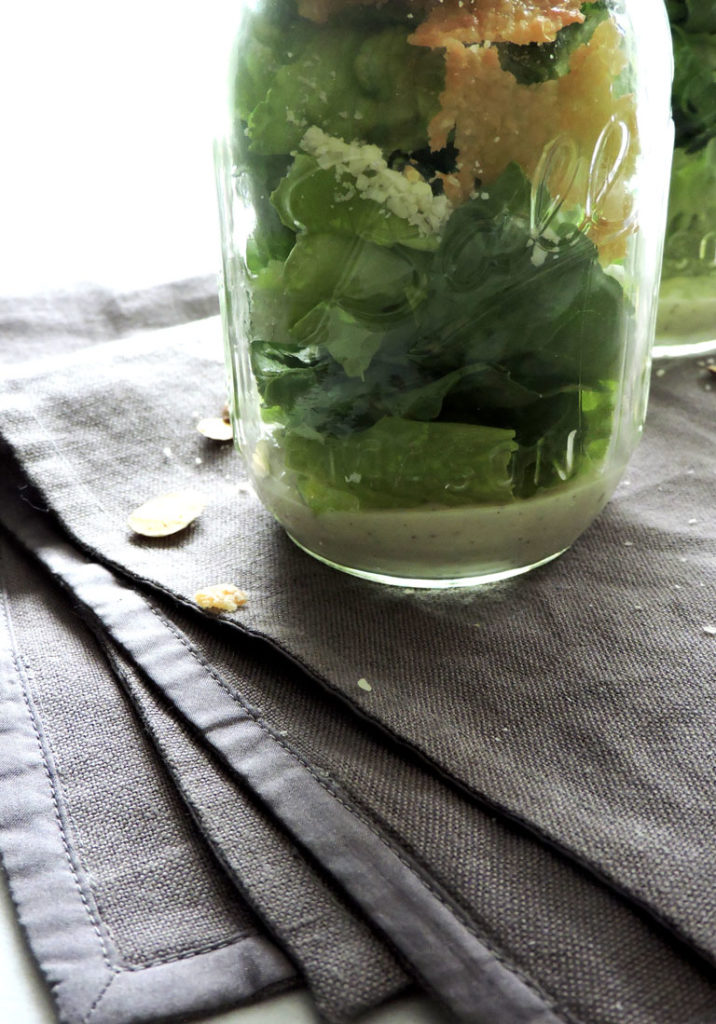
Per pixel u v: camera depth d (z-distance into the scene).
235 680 0.30
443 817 0.27
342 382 0.29
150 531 0.34
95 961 0.25
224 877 0.26
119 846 0.27
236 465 0.37
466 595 0.33
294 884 0.25
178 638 0.31
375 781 0.27
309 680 0.30
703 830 0.26
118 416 0.39
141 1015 0.24
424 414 0.29
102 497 0.36
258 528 0.35
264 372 0.30
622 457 0.32
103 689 0.30
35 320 0.45
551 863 0.26
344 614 0.32
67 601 0.33
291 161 0.28
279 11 0.28
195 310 0.47
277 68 0.28
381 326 0.28
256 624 0.31
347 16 0.27
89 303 0.46
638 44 0.29
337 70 0.27
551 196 0.28
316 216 0.28
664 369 0.42
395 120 0.27
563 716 0.29
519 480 0.30
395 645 0.31
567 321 0.29
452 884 0.25
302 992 0.25
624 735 0.28
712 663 0.30
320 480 0.31
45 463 0.37
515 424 0.30
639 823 0.26
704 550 0.34
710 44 0.36
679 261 0.40
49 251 0.56
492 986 0.24
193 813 0.27
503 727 0.28
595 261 0.29
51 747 0.29
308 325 0.29
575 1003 0.24
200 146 0.64
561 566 0.33
